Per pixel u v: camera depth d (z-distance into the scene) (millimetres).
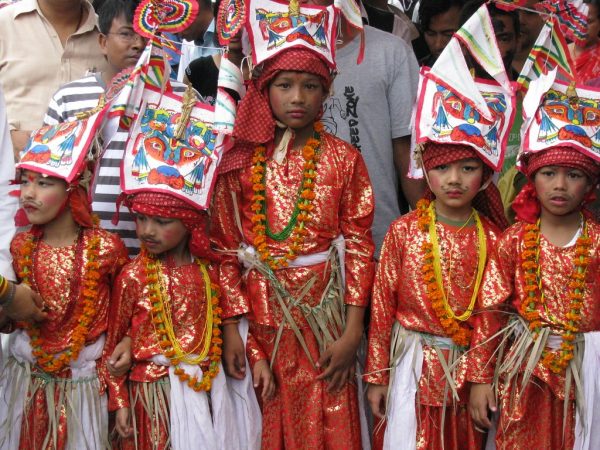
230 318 3875
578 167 3574
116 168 4102
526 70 3904
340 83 4332
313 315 3830
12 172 3805
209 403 3783
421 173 3924
